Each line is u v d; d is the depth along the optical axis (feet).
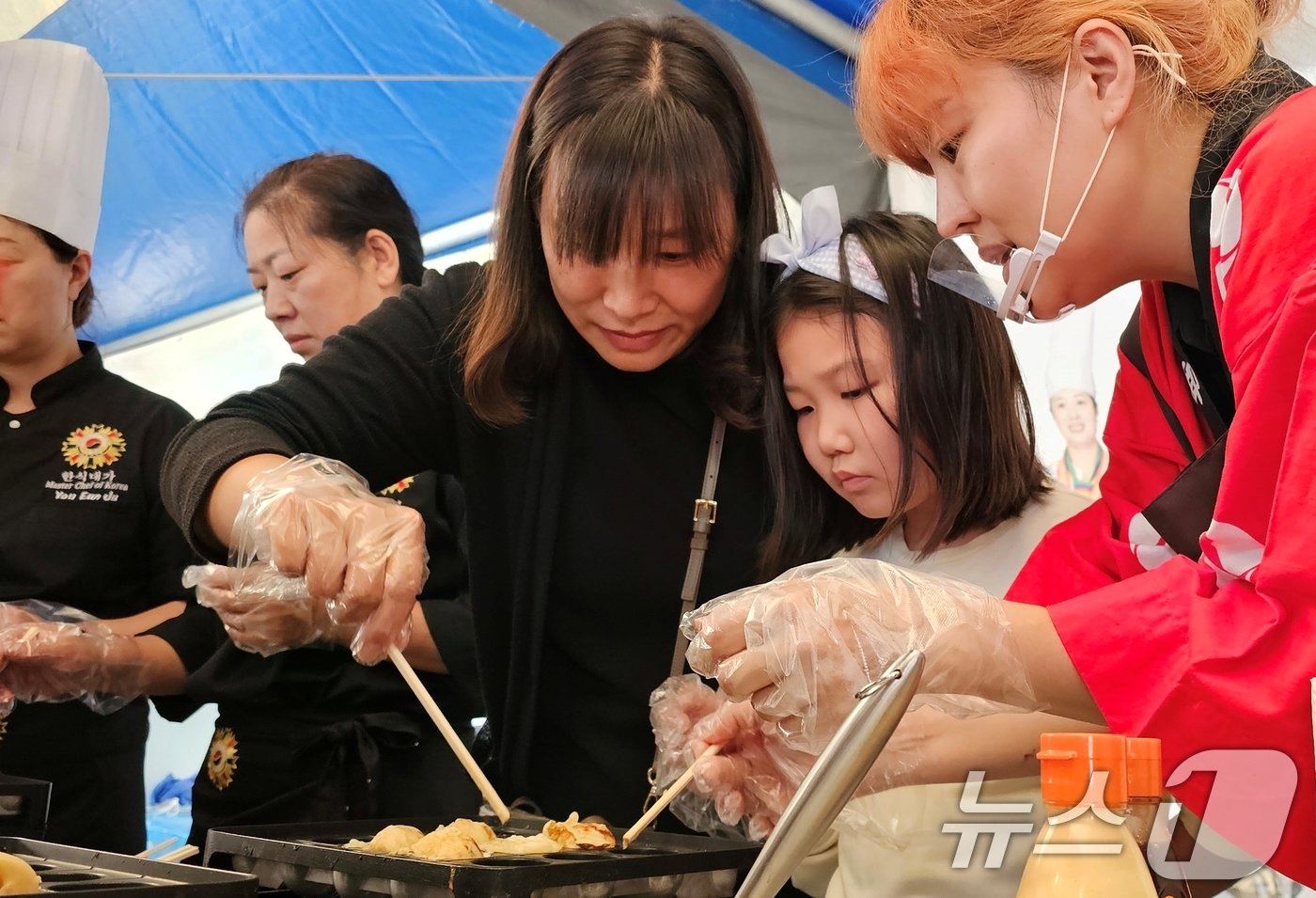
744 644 3.84
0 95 8.30
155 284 12.54
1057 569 5.26
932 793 4.43
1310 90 3.74
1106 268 4.30
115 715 8.23
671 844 4.60
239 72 11.38
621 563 5.74
